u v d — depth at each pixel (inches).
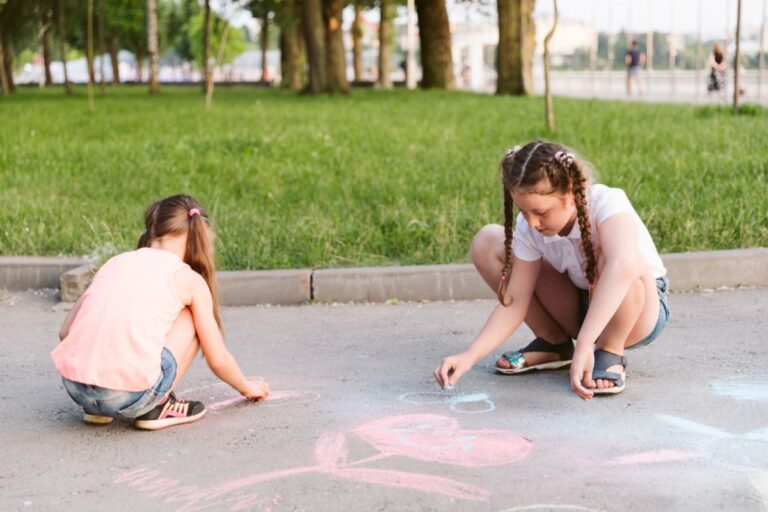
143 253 143.9
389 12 1503.4
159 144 474.9
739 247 241.3
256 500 117.0
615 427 138.4
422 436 136.8
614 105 737.0
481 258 166.2
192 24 2770.7
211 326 144.3
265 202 321.1
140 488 122.0
